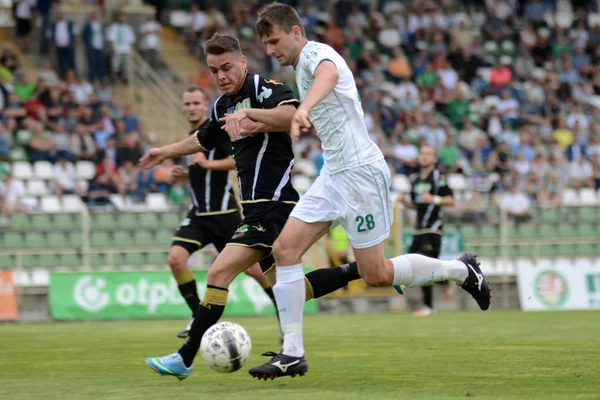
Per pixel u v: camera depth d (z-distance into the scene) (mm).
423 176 43000
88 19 70312
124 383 18781
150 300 47031
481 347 26859
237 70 18906
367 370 20734
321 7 81500
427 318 43250
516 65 82750
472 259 20203
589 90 82562
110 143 58062
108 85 66000
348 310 50562
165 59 73625
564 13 90000
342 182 17781
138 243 53219
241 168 19141
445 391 16828
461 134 71000
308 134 66562
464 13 88000
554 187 66750
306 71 17422
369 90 70438
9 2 69562
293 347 17703
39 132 58969
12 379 19656
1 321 45188
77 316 45750
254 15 77312
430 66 76375
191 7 78188
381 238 18219
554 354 24453
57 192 55000
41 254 50844
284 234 17844
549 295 53781
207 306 18516
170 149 20375
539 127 75125
